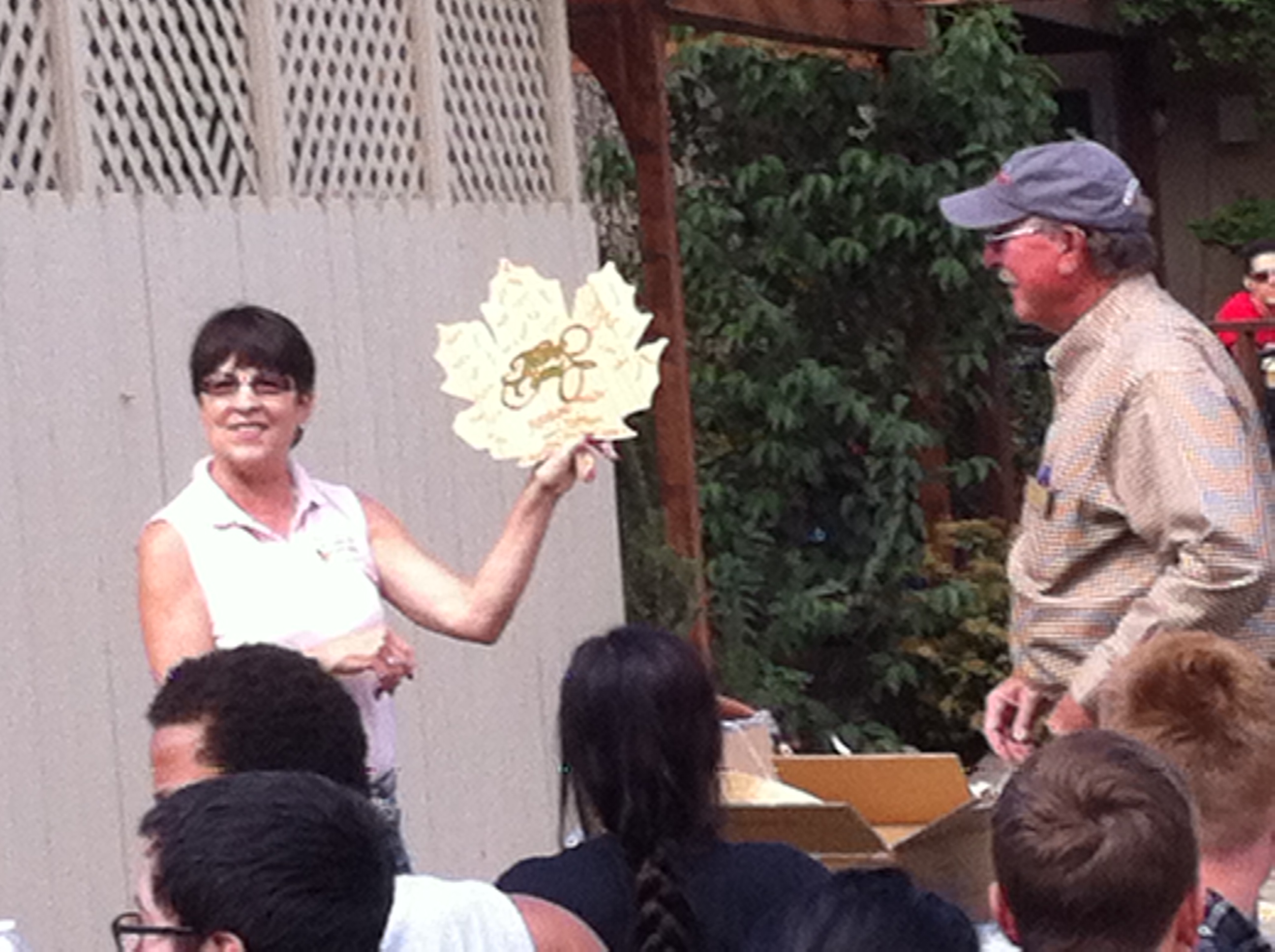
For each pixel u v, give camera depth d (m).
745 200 11.59
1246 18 15.98
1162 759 3.19
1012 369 12.62
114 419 6.45
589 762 3.80
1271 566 5.03
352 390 7.45
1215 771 3.67
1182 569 5.04
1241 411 5.21
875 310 11.76
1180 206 17.14
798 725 10.91
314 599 5.05
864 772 5.83
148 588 5.02
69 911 6.13
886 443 11.26
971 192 5.47
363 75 7.75
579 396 5.27
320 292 7.34
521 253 8.43
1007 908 3.22
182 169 6.91
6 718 5.97
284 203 7.25
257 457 5.05
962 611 11.36
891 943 2.89
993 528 11.80
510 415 5.29
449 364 5.34
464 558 7.93
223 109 7.11
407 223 7.79
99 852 6.26
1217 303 17.12
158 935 2.74
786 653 11.30
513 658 8.12
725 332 11.27
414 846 7.51
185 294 6.77
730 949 3.74
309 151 7.44
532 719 8.19
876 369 11.61
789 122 11.74
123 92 6.64
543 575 8.30
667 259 9.39
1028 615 5.43
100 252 6.45
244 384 5.03
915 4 11.41
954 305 11.75
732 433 11.48
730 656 10.60
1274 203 16.56
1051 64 17.09
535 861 3.86
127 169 6.67
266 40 7.23
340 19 7.63
